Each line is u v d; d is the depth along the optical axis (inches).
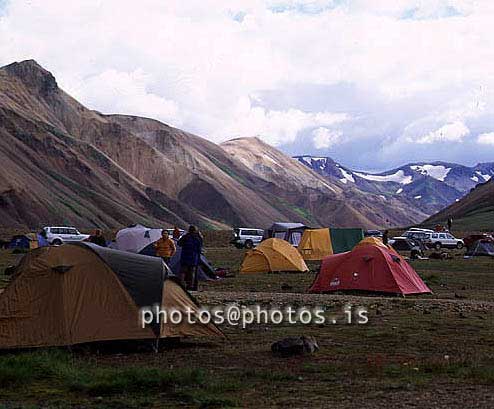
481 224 4810.5
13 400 408.2
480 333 665.6
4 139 6122.1
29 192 5147.6
